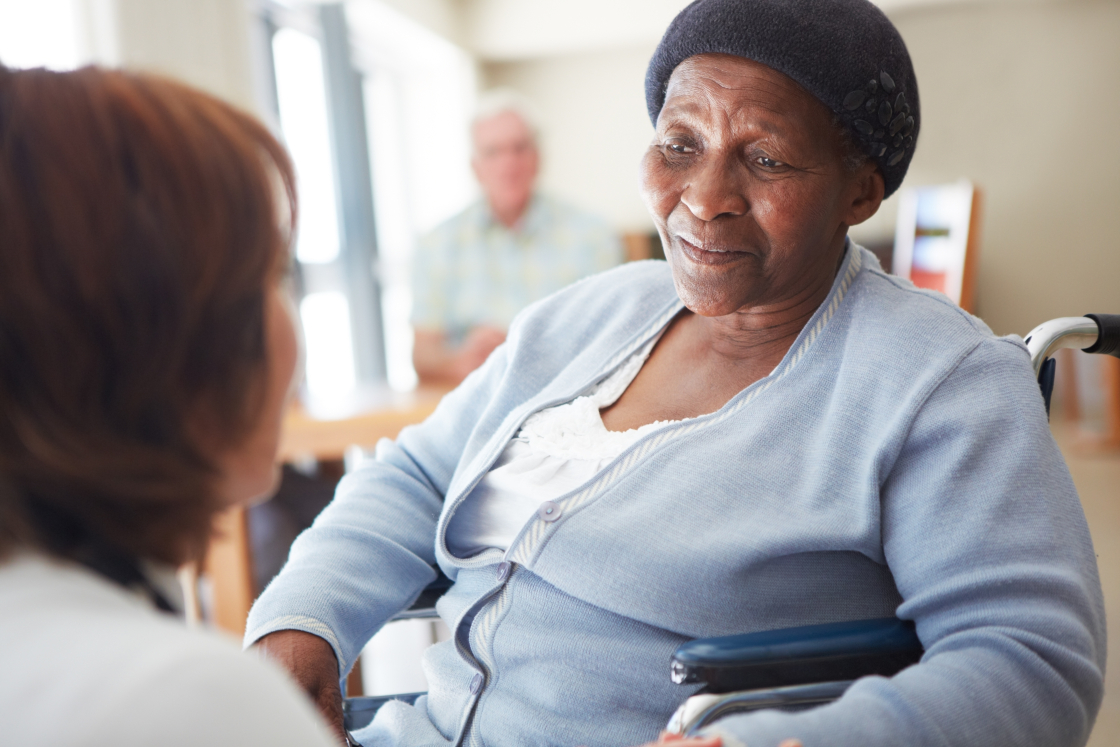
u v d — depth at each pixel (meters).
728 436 0.86
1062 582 0.71
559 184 6.82
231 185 0.46
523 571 0.89
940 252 3.27
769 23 0.81
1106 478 4.30
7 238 0.42
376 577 0.97
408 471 1.12
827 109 0.83
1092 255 6.29
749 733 0.61
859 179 0.89
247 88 3.05
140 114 0.45
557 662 0.85
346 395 2.49
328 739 0.43
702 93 0.85
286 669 0.85
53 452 0.43
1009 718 0.65
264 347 0.50
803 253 0.86
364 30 5.48
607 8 6.09
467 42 6.26
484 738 0.87
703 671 0.70
